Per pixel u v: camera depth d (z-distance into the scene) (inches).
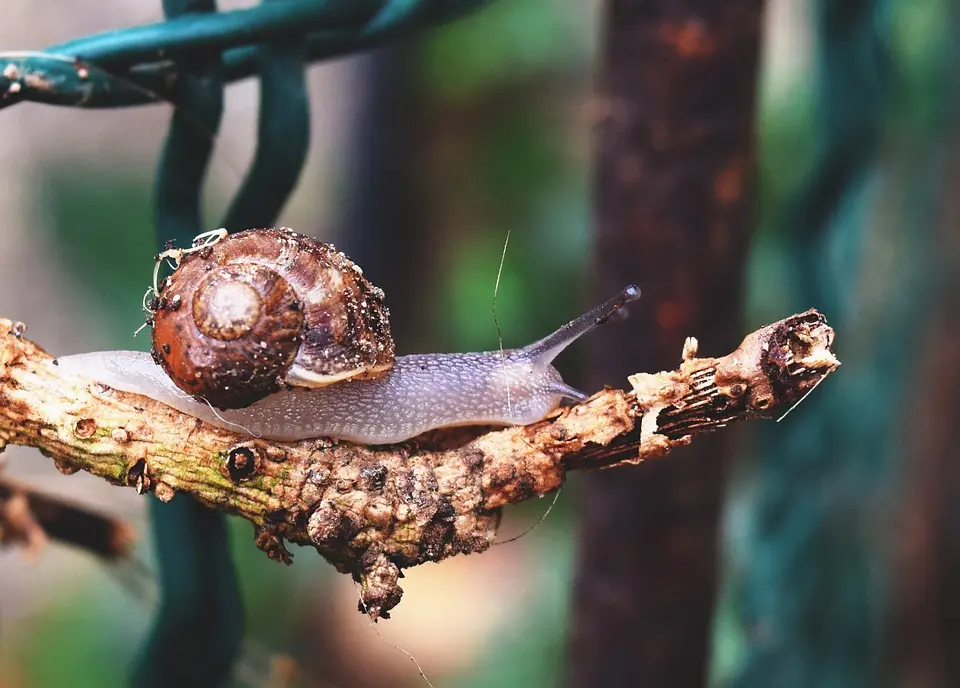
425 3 6.1
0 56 5.6
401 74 23.9
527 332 24.5
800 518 9.2
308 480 5.6
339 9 5.9
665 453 5.7
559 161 26.0
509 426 6.3
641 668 7.6
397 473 5.7
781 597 9.3
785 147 18.2
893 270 9.1
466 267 25.6
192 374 5.8
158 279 6.1
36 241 19.6
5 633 15.8
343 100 24.5
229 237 5.9
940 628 9.1
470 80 24.5
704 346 7.3
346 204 24.9
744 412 5.6
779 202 16.6
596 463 5.8
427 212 25.4
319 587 19.1
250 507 5.6
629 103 7.2
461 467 5.7
